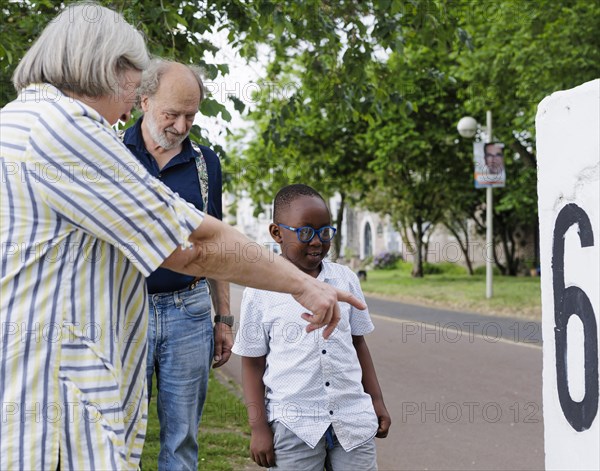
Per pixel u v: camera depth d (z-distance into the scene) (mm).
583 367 1636
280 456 2900
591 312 1599
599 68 13281
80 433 1771
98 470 1766
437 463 5262
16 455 1726
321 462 2926
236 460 5082
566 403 1716
